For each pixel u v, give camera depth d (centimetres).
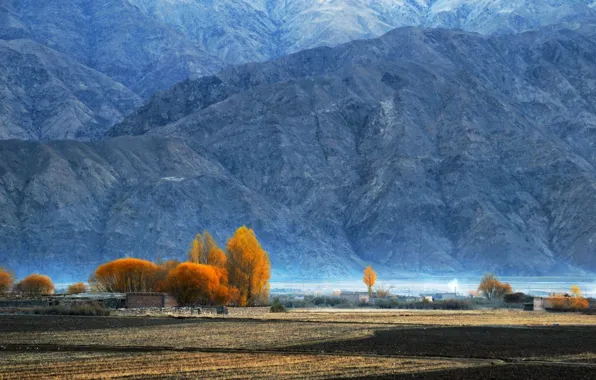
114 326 17862
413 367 11969
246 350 13688
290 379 10775
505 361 12875
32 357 12519
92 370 11306
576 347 14812
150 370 11338
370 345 14600
